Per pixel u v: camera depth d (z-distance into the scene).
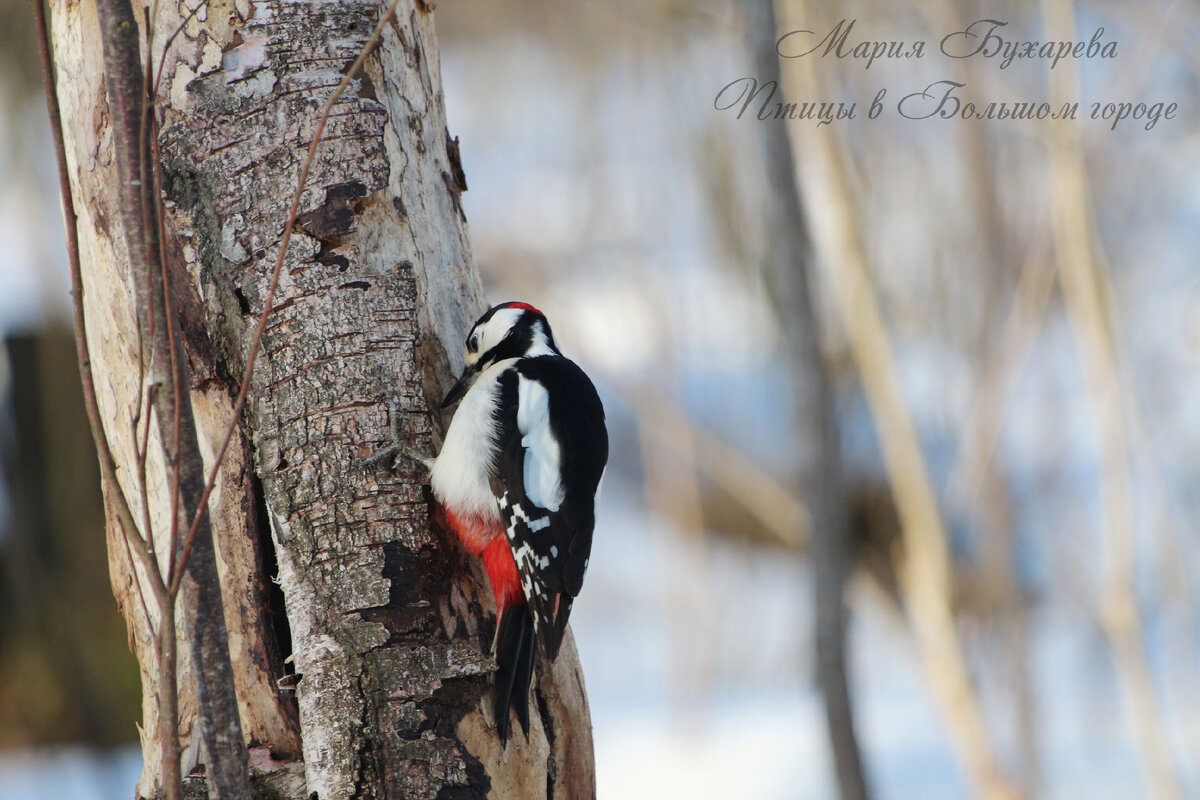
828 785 12.18
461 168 6.20
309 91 5.38
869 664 14.99
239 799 4.05
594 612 16.03
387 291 5.40
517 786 5.19
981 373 12.01
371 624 4.98
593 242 15.86
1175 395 13.16
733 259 14.80
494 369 6.51
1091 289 10.75
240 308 5.30
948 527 11.80
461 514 5.42
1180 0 12.16
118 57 3.98
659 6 14.41
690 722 13.80
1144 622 12.59
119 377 5.65
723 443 14.99
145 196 3.92
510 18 18.11
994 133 12.33
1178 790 10.45
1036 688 11.51
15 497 14.06
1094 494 12.99
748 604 14.70
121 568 5.75
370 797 4.84
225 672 4.07
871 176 13.04
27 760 13.48
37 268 14.59
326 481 5.16
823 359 7.32
